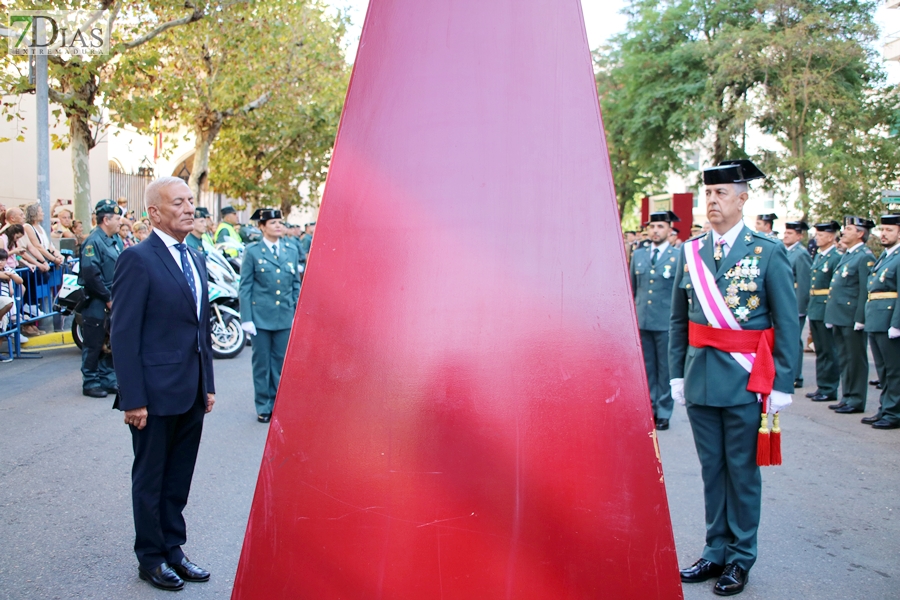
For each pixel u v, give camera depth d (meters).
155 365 3.22
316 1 17.31
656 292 6.70
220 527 3.99
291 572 1.85
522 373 1.86
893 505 4.54
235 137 19.00
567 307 1.88
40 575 3.37
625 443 1.84
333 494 1.86
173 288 3.27
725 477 3.48
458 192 1.93
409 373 1.87
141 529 3.27
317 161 20.06
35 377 7.79
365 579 1.83
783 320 3.31
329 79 18.19
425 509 1.83
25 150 15.73
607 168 1.93
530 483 1.83
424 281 1.91
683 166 25.53
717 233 3.51
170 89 13.12
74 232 11.35
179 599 3.17
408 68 1.99
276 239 6.59
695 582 3.48
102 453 5.22
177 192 3.32
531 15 1.99
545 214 1.92
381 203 1.95
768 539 4.01
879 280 6.73
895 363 6.58
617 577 1.80
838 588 3.42
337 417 1.88
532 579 1.80
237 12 13.21
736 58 20.94
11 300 8.40
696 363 3.48
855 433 6.43
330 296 1.93
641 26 24.52
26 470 4.83
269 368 6.45
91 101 11.16
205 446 5.53
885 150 20.33
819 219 21.19
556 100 1.96
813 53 20.33
